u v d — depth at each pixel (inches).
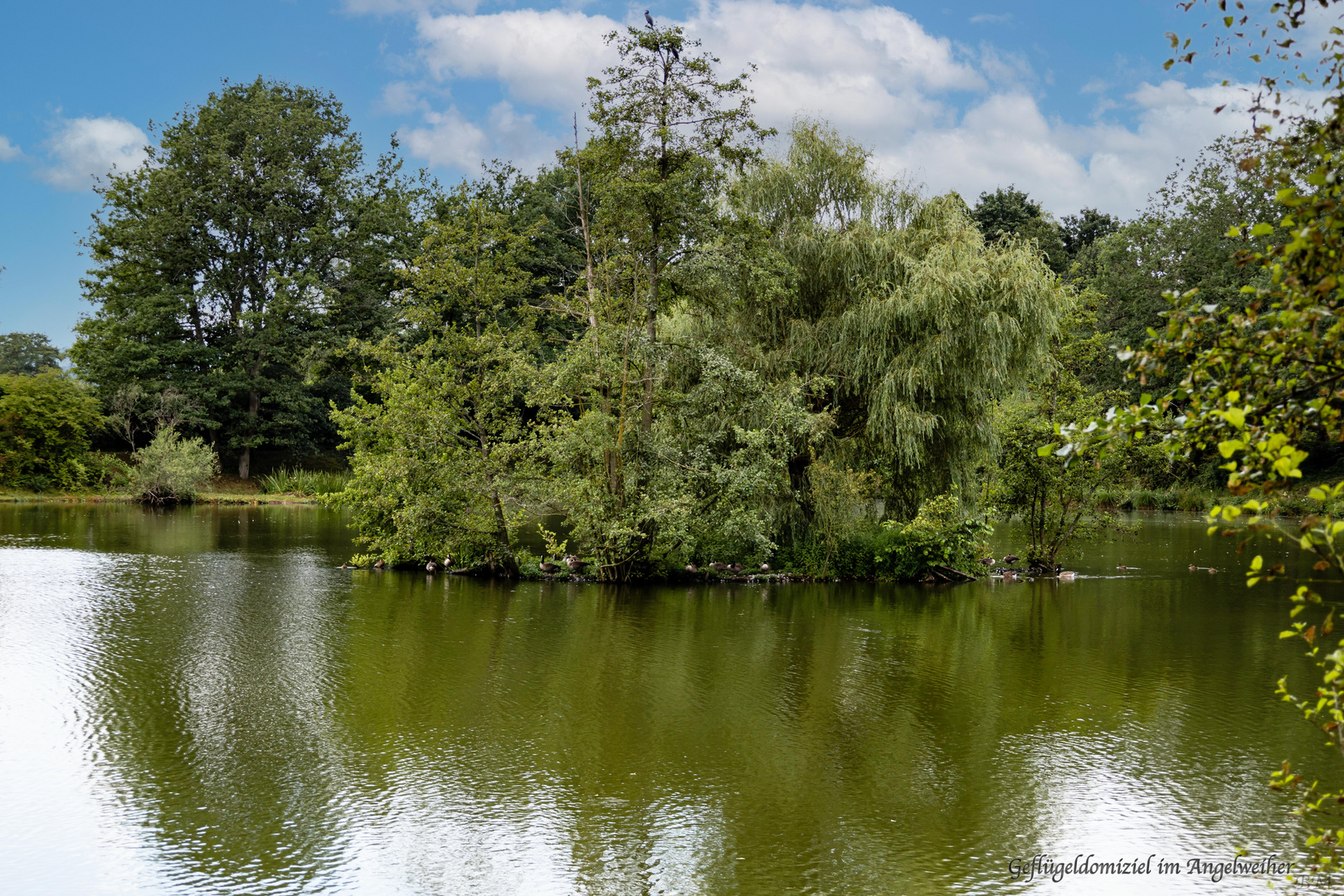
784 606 711.7
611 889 256.4
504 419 856.3
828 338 885.8
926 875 267.1
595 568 844.6
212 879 259.3
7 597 673.6
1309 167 147.0
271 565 868.6
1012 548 1084.5
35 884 254.7
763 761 360.8
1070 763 360.5
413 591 744.3
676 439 841.5
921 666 515.8
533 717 412.8
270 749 364.5
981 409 865.5
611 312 849.5
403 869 267.3
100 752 358.9
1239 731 401.7
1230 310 145.4
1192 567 951.6
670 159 823.7
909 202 918.4
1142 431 149.9
